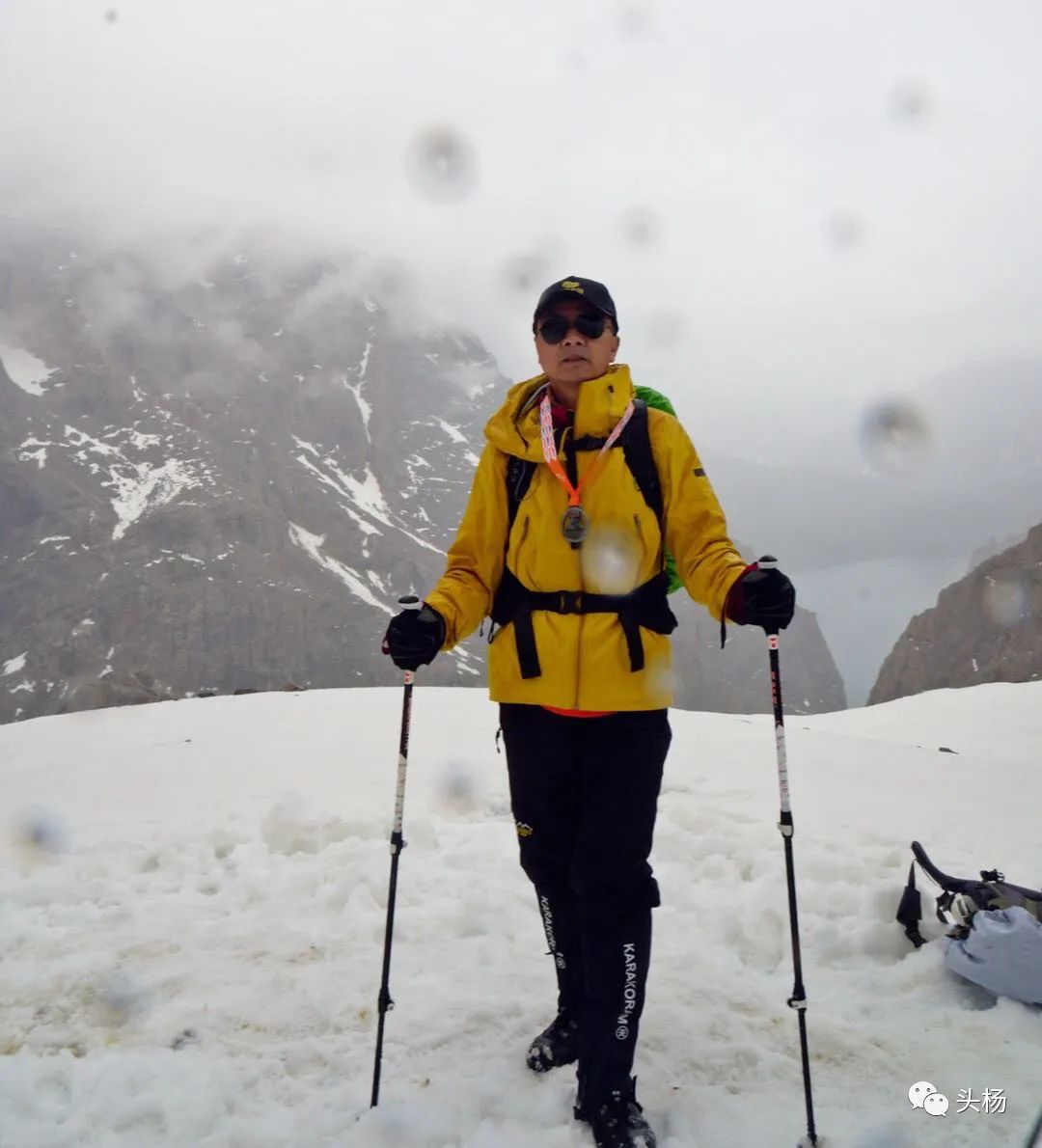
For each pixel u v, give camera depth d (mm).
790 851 2299
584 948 2340
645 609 2416
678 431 2496
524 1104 2400
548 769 2432
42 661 164375
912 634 84750
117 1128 2357
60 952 3389
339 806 5223
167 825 4961
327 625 176875
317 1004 2941
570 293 2479
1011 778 5895
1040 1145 2100
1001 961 2852
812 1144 2213
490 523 2555
